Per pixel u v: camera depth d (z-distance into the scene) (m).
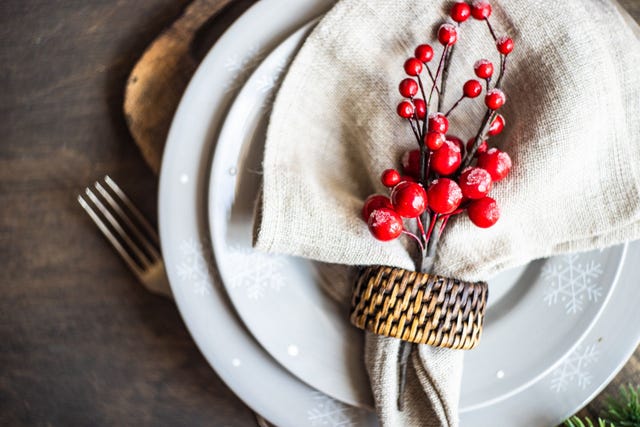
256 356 0.45
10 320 0.49
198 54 0.47
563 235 0.43
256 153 0.44
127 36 0.48
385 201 0.41
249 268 0.44
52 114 0.49
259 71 0.43
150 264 0.48
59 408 0.49
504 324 0.45
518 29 0.43
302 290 0.44
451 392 0.42
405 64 0.40
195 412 0.48
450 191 0.38
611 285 0.45
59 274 0.49
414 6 0.43
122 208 0.48
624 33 0.43
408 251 0.43
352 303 0.42
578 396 0.46
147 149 0.47
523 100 0.43
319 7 0.45
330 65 0.43
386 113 0.44
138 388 0.49
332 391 0.44
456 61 0.43
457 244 0.43
